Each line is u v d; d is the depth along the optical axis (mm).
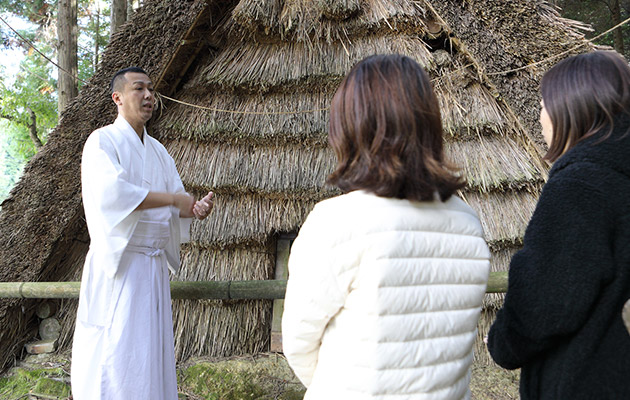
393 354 715
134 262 1607
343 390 727
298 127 2434
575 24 2201
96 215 1521
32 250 2461
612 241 754
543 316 766
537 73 2143
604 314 753
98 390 1505
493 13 2158
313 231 750
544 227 791
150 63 2439
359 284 725
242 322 2557
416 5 2352
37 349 2561
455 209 836
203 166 2512
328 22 2428
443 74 2379
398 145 714
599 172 771
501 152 2307
